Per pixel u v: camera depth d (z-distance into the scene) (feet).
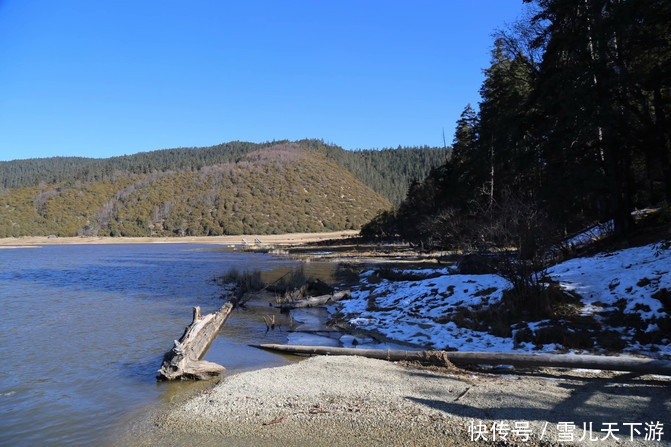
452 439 15.90
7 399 21.72
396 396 20.35
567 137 58.49
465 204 117.19
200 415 19.16
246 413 19.11
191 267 112.47
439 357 25.26
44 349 31.58
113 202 477.77
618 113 54.03
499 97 109.50
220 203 499.51
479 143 121.70
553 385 20.92
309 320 43.09
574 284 35.55
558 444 15.03
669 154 57.11
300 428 17.42
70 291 65.98
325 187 607.37
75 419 19.19
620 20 53.01
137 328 38.86
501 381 21.88
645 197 72.90
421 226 127.44
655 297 28.96
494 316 33.09
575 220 69.00
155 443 16.65
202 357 29.78
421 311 39.27
